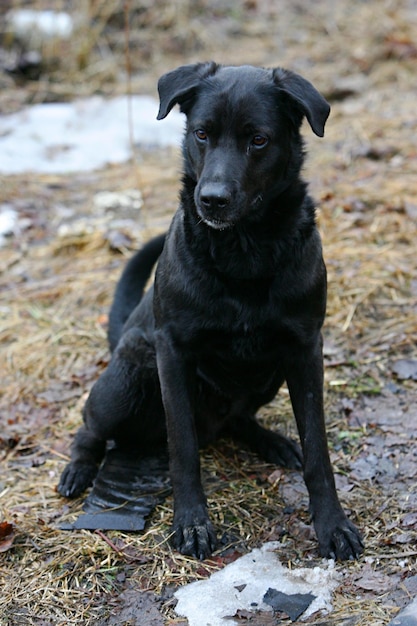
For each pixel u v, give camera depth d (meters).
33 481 5.31
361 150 8.94
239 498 4.98
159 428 5.32
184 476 4.64
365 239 7.35
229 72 4.59
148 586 4.35
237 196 4.32
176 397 4.66
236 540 4.65
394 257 7.06
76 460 5.29
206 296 4.50
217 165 4.35
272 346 4.67
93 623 4.15
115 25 12.68
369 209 7.85
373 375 5.90
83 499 5.12
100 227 8.22
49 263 7.79
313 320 4.59
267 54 12.06
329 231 7.51
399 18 12.46
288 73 4.56
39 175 9.48
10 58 11.87
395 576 4.26
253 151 4.43
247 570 4.39
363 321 6.42
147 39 12.51
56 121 10.62
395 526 4.61
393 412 5.57
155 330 4.77
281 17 13.00
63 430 5.79
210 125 4.44
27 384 6.23
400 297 6.63
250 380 4.91
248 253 4.44
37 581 4.43
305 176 8.45
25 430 5.79
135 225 8.23
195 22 12.79
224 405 5.15
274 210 4.50
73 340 6.67
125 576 4.43
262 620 4.05
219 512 4.86
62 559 4.55
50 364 6.42
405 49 11.52
